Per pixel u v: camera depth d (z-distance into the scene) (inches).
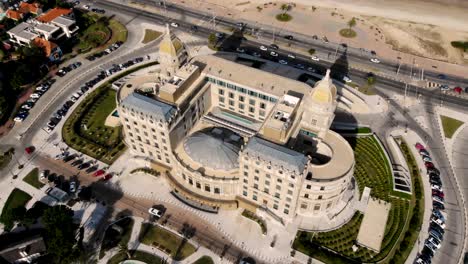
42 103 7130.9
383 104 7155.5
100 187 5797.2
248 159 4832.7
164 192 5757.9
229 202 5413.4
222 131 5999.0
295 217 5428.2
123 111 5477.4
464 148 6402.6
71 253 4776.1
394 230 5290.4
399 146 6407.5
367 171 6028.5
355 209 5516.7
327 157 5408.5
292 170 4616.1
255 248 5093.5
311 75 7637.8
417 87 7519.7
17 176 5935.0
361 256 5012.3
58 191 5713.6
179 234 5231.3
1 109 6786.4
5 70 7618.1
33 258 4869.6
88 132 6624.0
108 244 5118.1
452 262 4970.5
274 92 5772.6
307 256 4997.5
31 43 7810.0
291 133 5241.1
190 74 5816.9
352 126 6697.8
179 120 5516.7
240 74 6067.9
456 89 7396.7
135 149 6087.6
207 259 4990.2
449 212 5516.7
